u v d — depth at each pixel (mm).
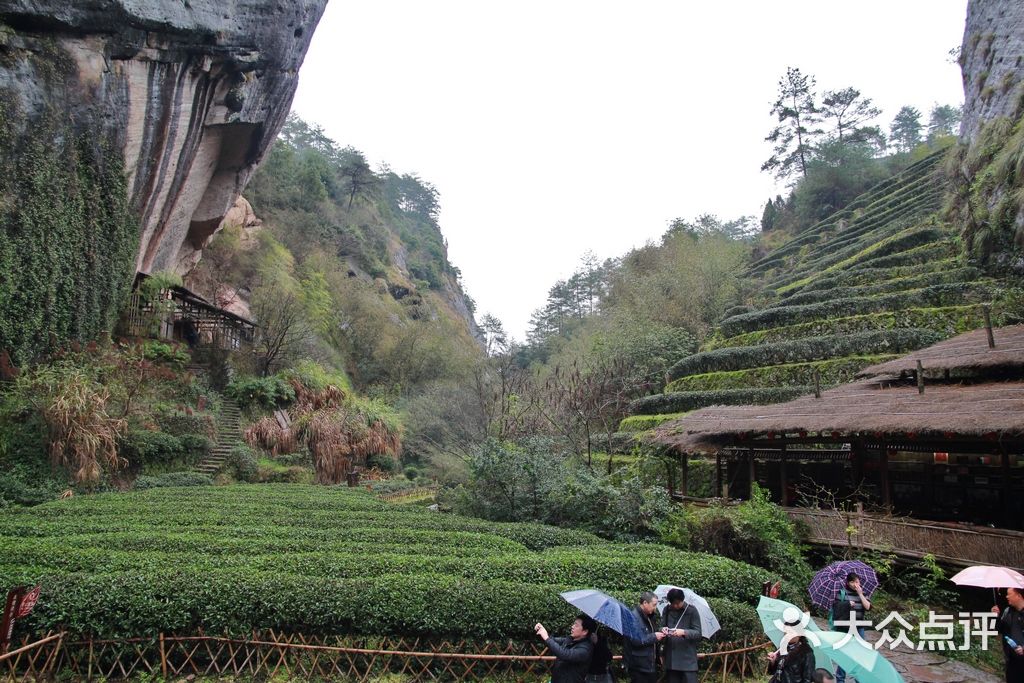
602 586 8477
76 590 6910
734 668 7414
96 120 18484
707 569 8992
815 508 12070
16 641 6664
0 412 15664
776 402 20484
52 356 17891
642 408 24422
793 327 24516
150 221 23031
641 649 5570
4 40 16078
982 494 11781
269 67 23312
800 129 59938
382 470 27734
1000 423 9359
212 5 20031
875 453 13797
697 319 34344
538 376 31016
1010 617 5691
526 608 7270
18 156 16594
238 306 34344
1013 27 26781
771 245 53156
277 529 11227
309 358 33844
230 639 6809
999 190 22812
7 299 16406
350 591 7219
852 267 29531
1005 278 21672
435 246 86375
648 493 13273
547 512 13727
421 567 8516
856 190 49719
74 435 16016
